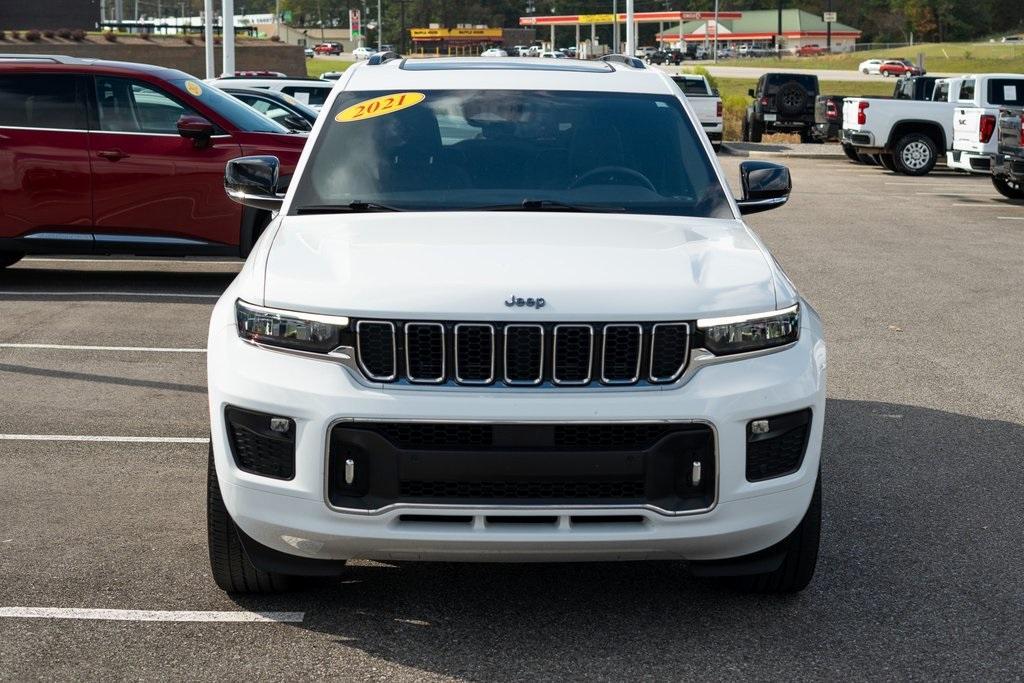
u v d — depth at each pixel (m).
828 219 18.14
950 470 6.30
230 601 4.54
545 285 4.06
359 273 4.17
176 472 6.17
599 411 3.93
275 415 4.00
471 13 135.62
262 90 17.09
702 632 4.31
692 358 4.04
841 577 4.84
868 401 7.74
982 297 11.62
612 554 4.03
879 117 26.53
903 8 174.25
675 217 5.02
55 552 5.02
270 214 11.16
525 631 4.30
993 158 20.44
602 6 140.00
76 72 11.05
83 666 4.00
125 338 9.34
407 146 5.31
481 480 3.91
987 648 4.20
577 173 5.23
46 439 6.71
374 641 4.21
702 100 33.47
